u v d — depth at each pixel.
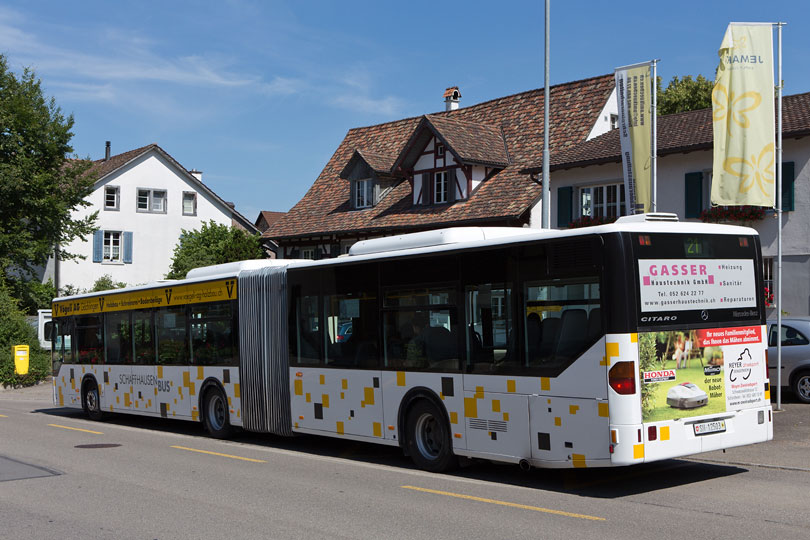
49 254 41.78
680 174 23.41
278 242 36.69
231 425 14.92
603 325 8.71
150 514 8.53
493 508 8.52
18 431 17.02
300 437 15.52
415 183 31.53
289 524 7.96
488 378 9.98
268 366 13.95
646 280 8.84
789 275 21.31
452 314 10.51
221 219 54.53
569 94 31.41
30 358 31.38
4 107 39.97
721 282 9.48
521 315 9.59
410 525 7.81
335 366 12.49
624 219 9.49
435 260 10.79
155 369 17.23
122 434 16.44
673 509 8.27
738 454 11.45
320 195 37.38
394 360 11.41
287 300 13.56
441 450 10.76
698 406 9.09
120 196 50.34
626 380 8.59
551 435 9.19
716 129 15.66
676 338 8.98
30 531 7.85
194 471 11.35
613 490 9.41
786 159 21.38
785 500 8.61
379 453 13.18
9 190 39.19
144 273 51.12
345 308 12.33
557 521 7.84
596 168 25.31
